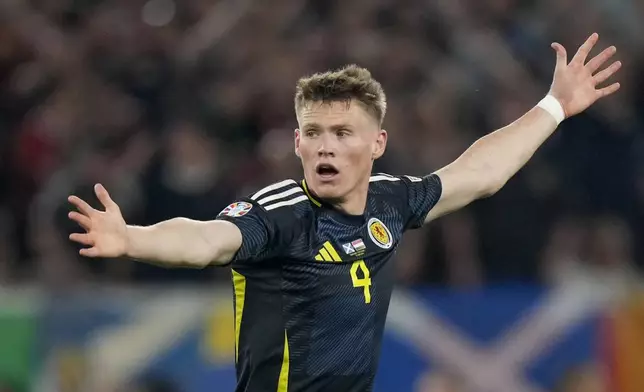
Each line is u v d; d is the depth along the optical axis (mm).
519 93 39750
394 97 38844
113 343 29141
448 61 40562
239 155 36500
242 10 40750
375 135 16859
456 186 18609
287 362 16281
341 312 16359
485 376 30375
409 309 30406
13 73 40250
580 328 30812
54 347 29000
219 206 34594
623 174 37500
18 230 35562
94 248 14023
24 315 28984
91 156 36031
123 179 34188
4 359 28781
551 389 30547
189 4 41844
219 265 15484
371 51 40000
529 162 36250
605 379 30719
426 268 33938
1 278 34156
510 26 42219
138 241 14344
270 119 37812
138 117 38406
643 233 37031
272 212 16016
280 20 40781
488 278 34719
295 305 16203
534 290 30828
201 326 29391
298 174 35000
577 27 42219
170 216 34375
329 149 16312
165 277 32562
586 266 35312
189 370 29203
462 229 34375
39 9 42062
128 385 29031
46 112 38594
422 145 36375
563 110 19984
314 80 16562
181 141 35094
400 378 30125
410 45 40531
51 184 34375
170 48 40031
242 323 16453
